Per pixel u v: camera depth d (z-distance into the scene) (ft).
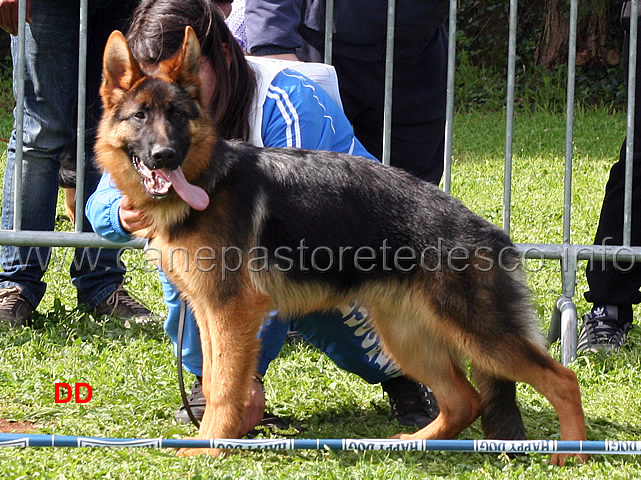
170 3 19.99
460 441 17.17
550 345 27.17
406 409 21.45
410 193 18.98
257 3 25.43
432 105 32.01
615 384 23.76
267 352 20.67
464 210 18.99
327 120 21.39
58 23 26.66
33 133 27.61
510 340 18.26
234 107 20.43
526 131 73.10
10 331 26.25
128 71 19.15
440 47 31.71
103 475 16.39
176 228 18.48
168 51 19.88
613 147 65.87
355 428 20.68
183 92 18.88
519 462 18.48
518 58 93.91
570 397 18.28
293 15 25.58
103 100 19.71
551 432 20.65
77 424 19.89
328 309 19.84
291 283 19.06
